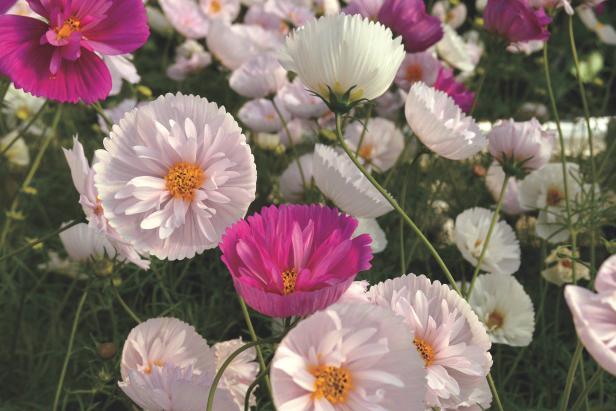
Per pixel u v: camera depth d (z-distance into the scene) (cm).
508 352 101
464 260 108
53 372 95
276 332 85
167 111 68
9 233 108
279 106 115
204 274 103
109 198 68
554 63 173
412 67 103
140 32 78
